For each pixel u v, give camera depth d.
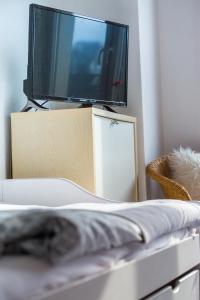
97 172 2.40
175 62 3.40
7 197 2.18
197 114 3.34
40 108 2.56
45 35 2.48
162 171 2.93
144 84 3.11
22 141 2.48
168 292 1.31
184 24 3.38
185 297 1.45
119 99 2.86
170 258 1.34
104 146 2.50
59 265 0.84
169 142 3.41
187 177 2.86
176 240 1.41
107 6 3.13
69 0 3.12
